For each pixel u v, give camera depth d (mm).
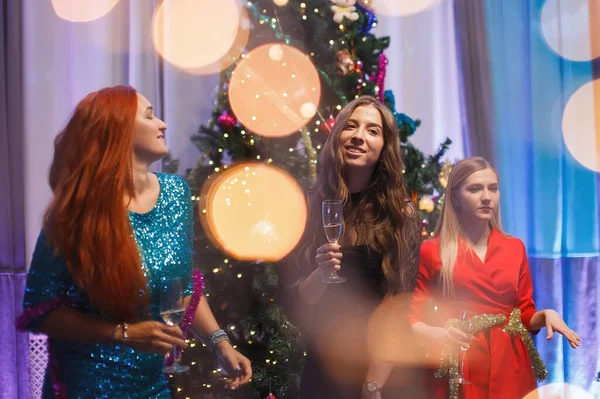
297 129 3396
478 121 4523
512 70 4516
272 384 3201
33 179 3746
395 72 4777
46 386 1803
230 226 3316
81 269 1676
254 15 3523
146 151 1855
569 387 4449
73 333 1707
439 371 2633
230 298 3311
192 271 2039
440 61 4785
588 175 4527
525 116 4508
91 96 1809
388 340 2016
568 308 4500
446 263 2775
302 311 2080
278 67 3438
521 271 2881
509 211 4461
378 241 2070
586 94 4520
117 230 1705
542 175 4484
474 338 2660
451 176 2920
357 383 2012
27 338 3598
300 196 3037
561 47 4527
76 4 3930
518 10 4527
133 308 1726
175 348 1953
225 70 3576
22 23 3762
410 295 2082
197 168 3512
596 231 4523
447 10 4781
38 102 3791
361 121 2139
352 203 2160
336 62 3432
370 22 3729
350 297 2027
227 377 2018
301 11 3432
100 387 1760
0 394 3512
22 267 3656
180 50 4285
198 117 4328
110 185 1722
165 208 1947
